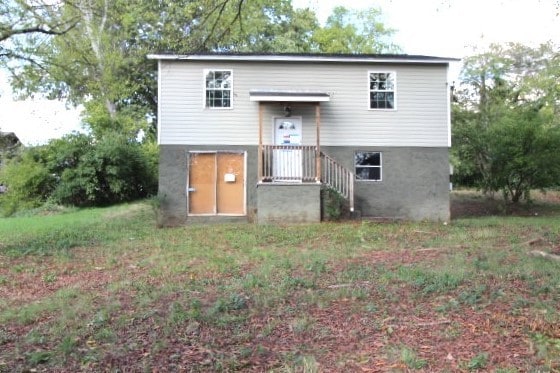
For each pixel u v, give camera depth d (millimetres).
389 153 19812
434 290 7414
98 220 20312
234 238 14531
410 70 19906
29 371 4824
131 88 31594
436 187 19844
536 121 22094
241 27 11836
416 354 4941
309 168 19172
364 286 7883
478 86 34406
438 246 12375
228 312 6645
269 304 6977
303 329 5836
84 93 23266
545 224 17062
